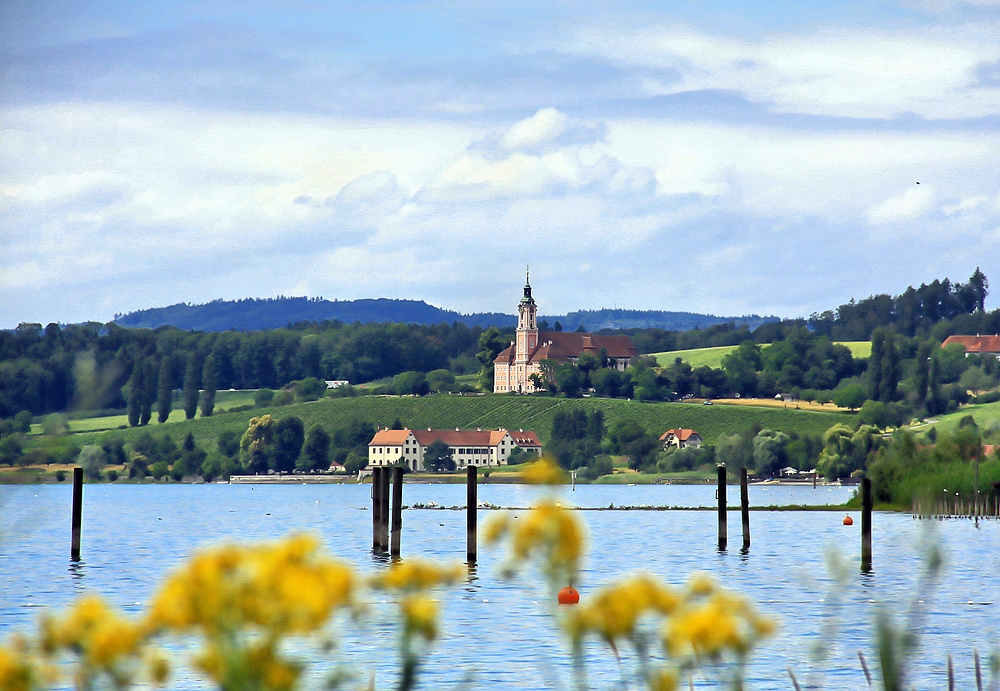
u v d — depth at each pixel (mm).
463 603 71312
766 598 75375
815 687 46875
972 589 79438
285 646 52719
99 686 9773
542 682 47969
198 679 45562
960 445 183250
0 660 9430
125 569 98062
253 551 9055
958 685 46719
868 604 71812
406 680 11742
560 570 11906
